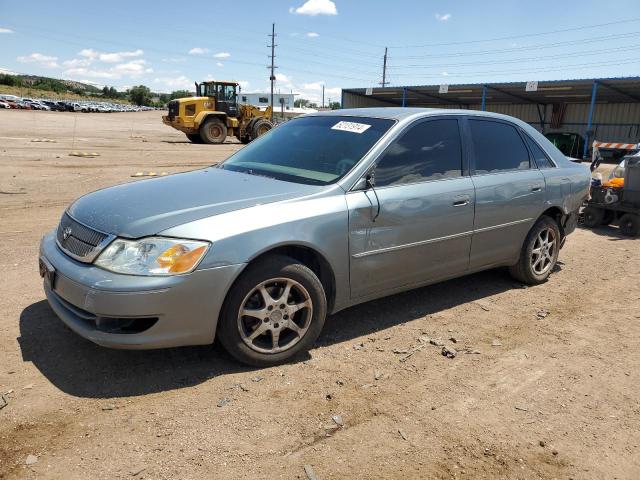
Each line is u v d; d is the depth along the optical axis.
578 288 5.27
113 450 2.59
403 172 4.01
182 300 3.02
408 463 2.59
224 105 26.83
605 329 4.27
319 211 3.48
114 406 2.95
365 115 4.39
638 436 2.88
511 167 4.86
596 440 2.83
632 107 32.31
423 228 4.05
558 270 5.90
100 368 3.33
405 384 3.31
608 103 33.34
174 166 14.59
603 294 5.11
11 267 5.21
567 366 3.62
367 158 3.84
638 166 7.63
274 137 4.70
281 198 3.47
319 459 2.59
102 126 38.34
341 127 4.33
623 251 6.89
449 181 4.25
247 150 4.70
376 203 3.74
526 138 5.12
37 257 5.58
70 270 3.12
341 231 3.57
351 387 3.25
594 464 2.64
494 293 5.03
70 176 11.59
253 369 3.40
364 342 3.88
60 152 16.78
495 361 3.66
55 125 35.56
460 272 4.52
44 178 11.16
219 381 3.24
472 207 4.38
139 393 3.08
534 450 2.73
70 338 3.70
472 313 4.52
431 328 4.18
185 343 3.12
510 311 4.59
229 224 3.17
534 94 32.09
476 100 37.28
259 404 3.02
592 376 3.50
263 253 3.30
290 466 2.53
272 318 3.38
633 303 4.88
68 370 3.30
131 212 3.25
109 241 3.07
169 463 2.51
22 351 3.50
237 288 3.20
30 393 3.03
